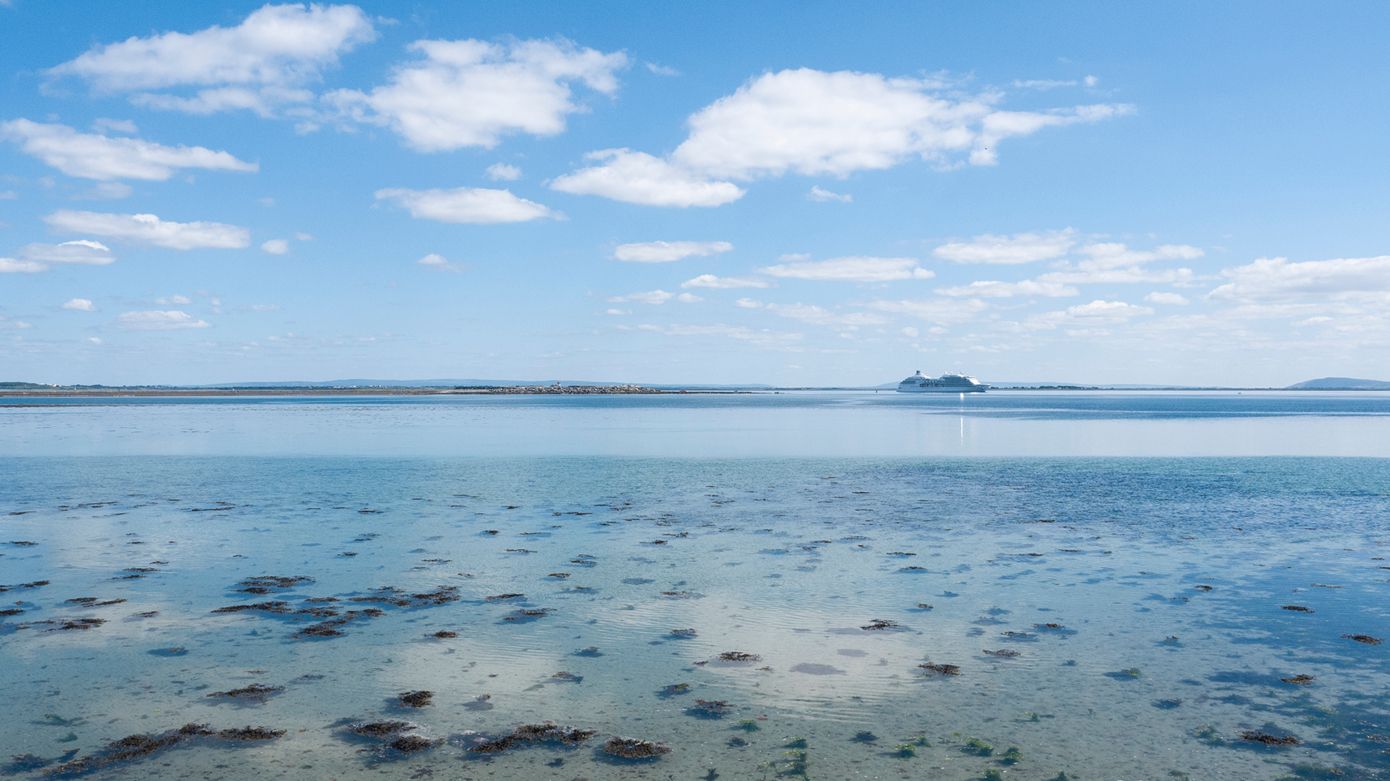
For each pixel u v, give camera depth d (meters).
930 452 44.91
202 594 14.82
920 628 12.96
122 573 16.38
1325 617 13.47
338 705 10.05
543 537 20.20
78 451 44.19
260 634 12.61
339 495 27.48
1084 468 36.16
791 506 25.25
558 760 8.72
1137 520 22.61
